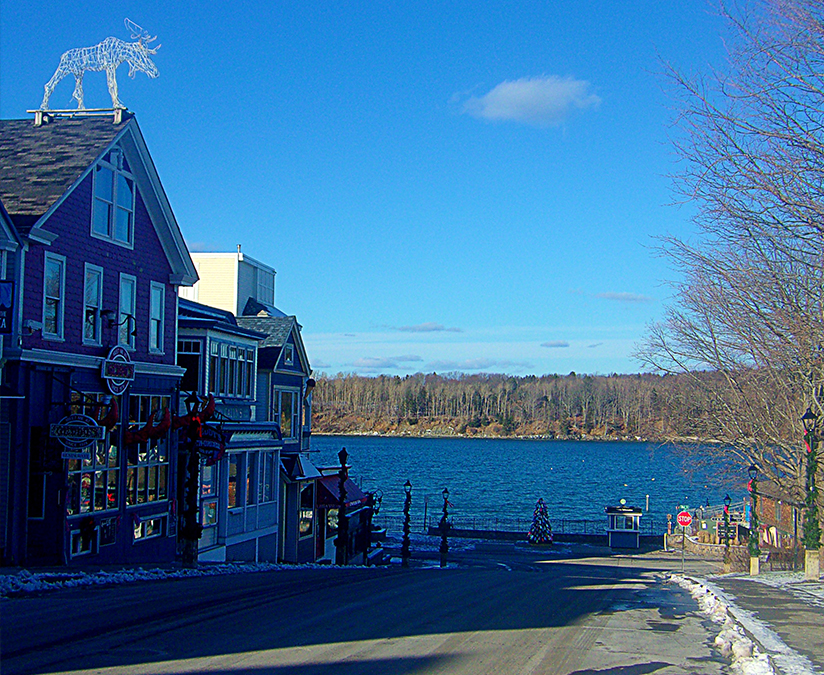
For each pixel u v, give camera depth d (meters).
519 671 8.46
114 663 8.12
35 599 12.48
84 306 20.30
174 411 24.45
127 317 22.27
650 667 8.86
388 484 116.56
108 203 21.47
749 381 28.19
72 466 19.48
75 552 19.42
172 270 24.70
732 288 30.41
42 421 18.66
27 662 8.08
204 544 25.72
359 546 42.53
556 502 97.12
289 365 34.25
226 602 12.92
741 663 8.80
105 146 20.88
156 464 23.72
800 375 22.75
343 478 33.12
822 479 25.88
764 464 29.95
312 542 35.03
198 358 26.56
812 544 21.34
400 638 10.15
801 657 9.19
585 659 9.22
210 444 25.02
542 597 16.09
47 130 22.03
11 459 17.89
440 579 21.23
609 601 15.64
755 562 27.28
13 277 17.70
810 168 15.23
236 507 27.91
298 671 8.02
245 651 8.91
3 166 20.38
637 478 136.50
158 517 23.58
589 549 56.25
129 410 22.27
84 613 11.13
